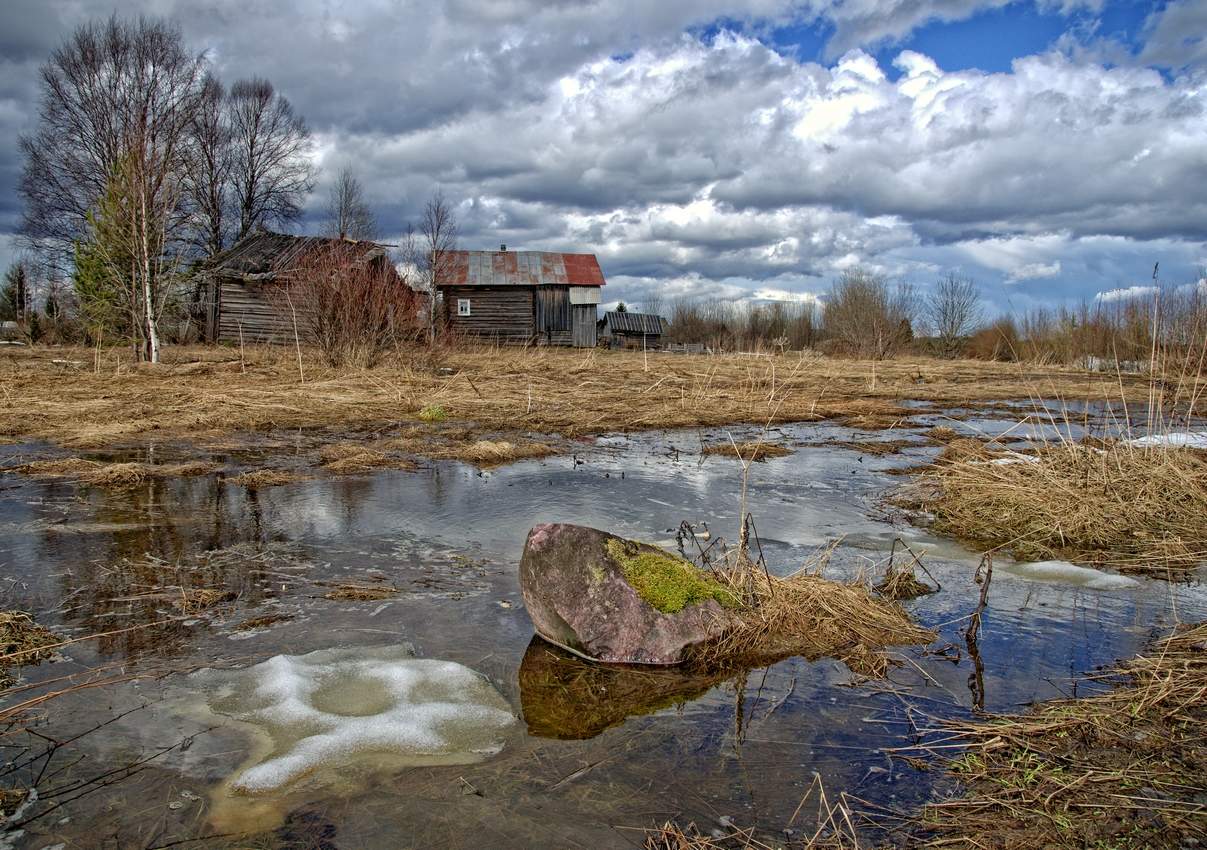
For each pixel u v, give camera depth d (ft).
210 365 55.06
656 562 12.62
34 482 22.20
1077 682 10.80
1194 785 8.04
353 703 10.03
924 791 8.14
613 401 45.06
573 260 127.44
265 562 15.61
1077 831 7.30
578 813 7.76
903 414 45.01
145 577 14.57
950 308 127.75
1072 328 93.86
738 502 21.79
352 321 55.57
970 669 11.28
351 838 7.29
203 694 10.19
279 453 27.55
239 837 7.28
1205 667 10.88
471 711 9.88
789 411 43.78
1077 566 16.46
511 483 23.53
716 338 100.58
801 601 13.14
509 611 13.43
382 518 19.17
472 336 100.37
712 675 11.14
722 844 7.27
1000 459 26.40
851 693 10.55
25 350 77.61
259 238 106.83
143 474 23.22
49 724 9.35
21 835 7.23
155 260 61.46
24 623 12.09
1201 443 29.58
